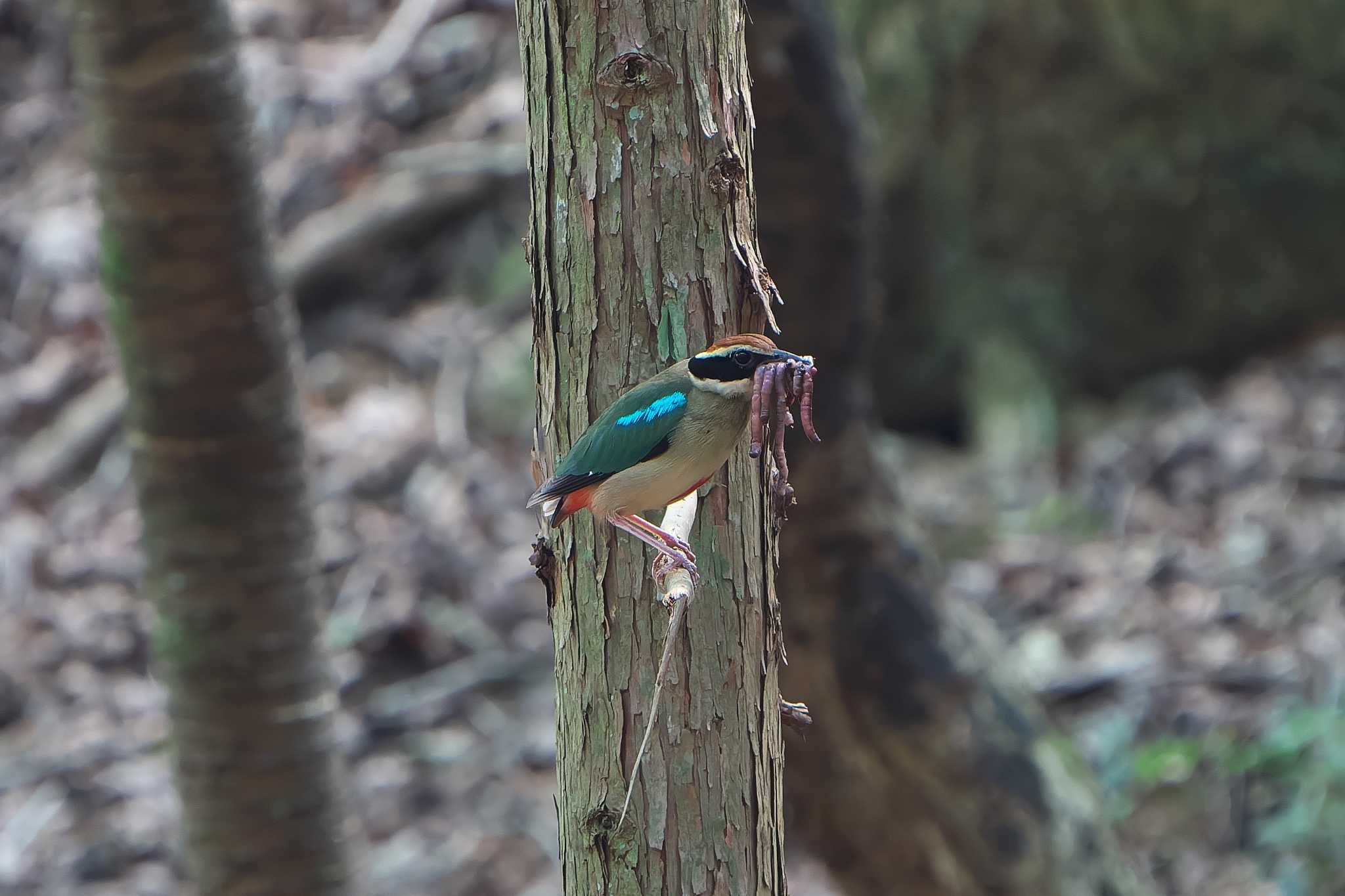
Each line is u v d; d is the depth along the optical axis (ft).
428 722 41.83
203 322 23.09
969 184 54.65
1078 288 55.36
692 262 14.19
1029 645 42.86
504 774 40.24
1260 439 49.93
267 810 25.35
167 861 37.78
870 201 27.86
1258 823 36.50
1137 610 43.62
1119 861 31.76
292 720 25.18
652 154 13.93
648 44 13.65
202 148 22.13
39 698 42.73
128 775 40.04
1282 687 39.73
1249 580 43.88
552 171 14.33
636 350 14.38
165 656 24.94
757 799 14.88
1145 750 38.83
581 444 14.44
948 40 53.57
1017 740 29.84
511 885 36.88
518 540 47.39
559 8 13.83
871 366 55.57
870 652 29.09
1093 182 54.34
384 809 39.09
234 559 24.26
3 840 38.17
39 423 52.37
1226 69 54.13
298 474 24.77
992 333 54.70
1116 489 49.24
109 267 22.90
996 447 52.75
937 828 29.48
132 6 21.12
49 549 47.21
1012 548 47.44
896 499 30.30
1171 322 55.57
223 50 22.29
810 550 28.91
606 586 14.66
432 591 45.47
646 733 13.96
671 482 14.29
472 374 52.47
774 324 14.80
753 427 13.34
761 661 15.06
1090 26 53.31
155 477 24.08
